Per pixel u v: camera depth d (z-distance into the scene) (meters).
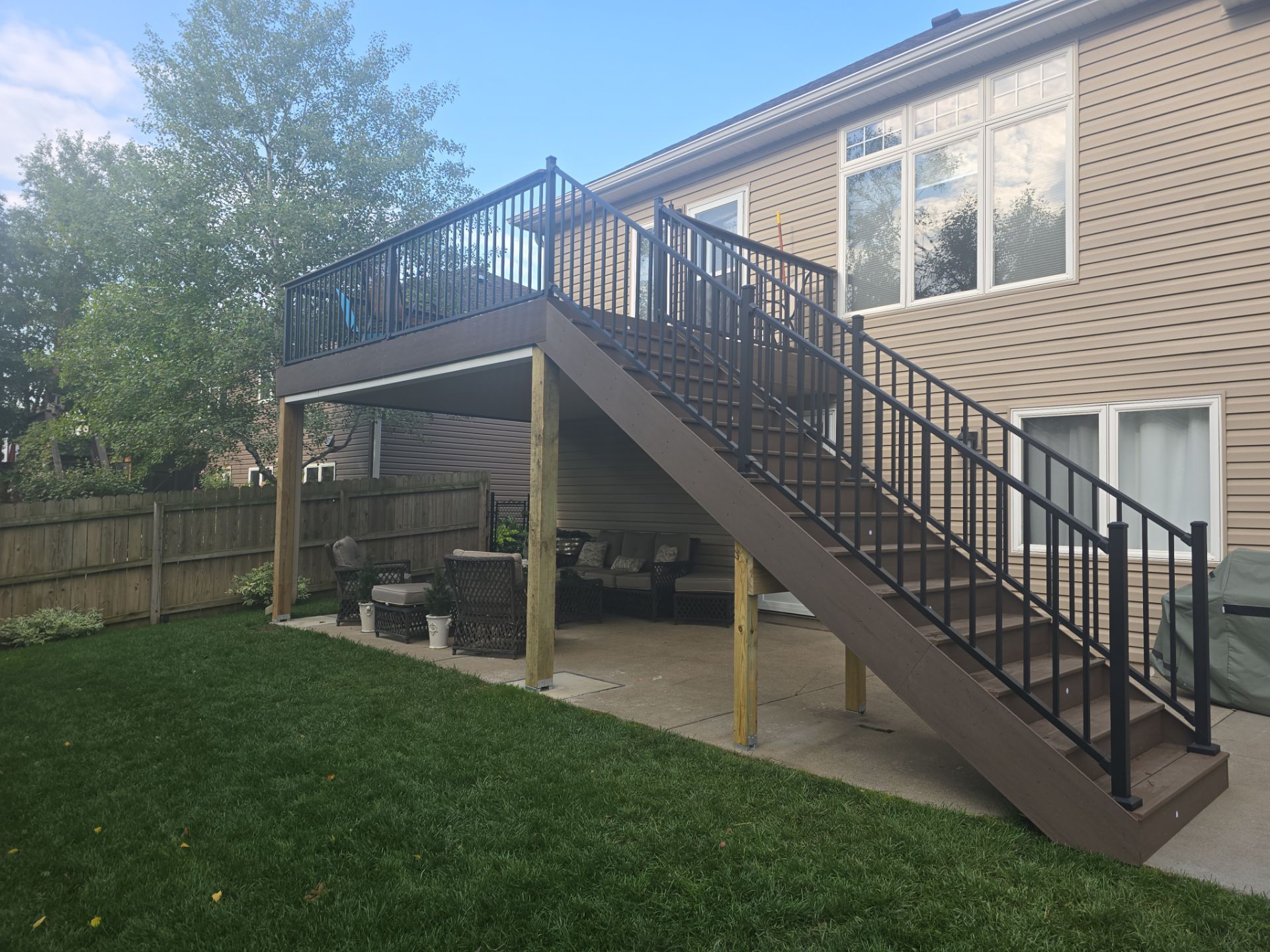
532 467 5.70
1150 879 2.83
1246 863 2.98
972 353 7.04
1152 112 6.08
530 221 5.91
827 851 3.03
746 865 2.93
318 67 13.32
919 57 7.07
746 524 4.34
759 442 5.31
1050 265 6.63
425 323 6.83
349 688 5.57
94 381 13.35
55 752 4.33
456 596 6.86
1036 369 6.65
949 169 7.26
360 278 7.86
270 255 12.41
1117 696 3.07
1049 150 6.64
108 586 8.66
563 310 5.57
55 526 8.32
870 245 7.82
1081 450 6.46
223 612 9.58
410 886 2.81
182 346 11.71
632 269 9.94
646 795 3.59
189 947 2.48
